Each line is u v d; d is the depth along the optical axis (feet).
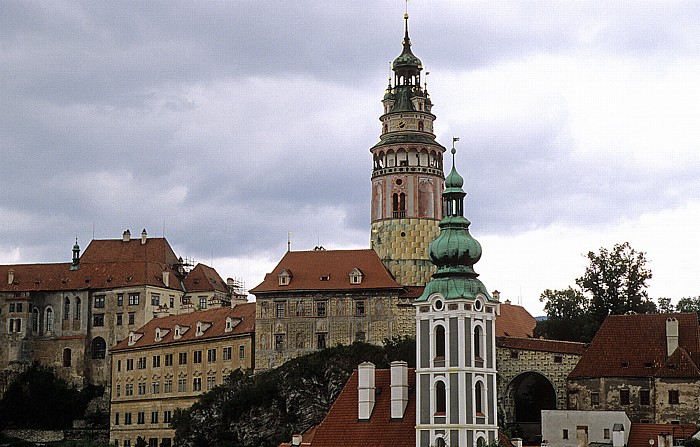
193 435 645.51
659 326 538.06
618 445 462.60
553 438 489.26
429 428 410.72
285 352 643.45
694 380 511.40
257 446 618.85
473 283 422.41
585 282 635.66
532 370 563.89
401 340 623.36
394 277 644.69
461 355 410.52
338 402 440.04
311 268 653.30
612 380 527.40
